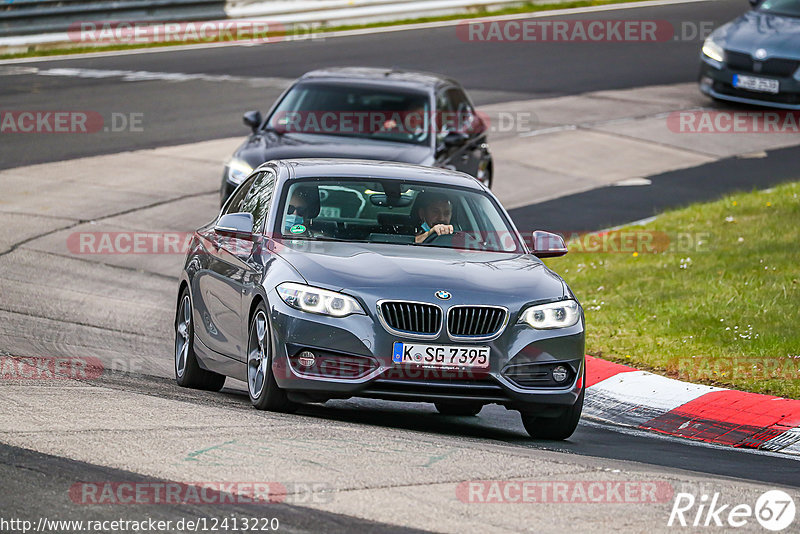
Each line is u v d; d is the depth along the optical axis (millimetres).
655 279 47812
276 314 27188
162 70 92562
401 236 30547
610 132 80500
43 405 25531
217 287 31203
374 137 53562
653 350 38938
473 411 34156
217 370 31266
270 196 31594
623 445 29375
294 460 21984
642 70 100188
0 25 96875
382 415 31594
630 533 18875
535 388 27672
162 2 103438
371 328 26812
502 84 92875
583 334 28516
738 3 128250
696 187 68188
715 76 83250
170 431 23766
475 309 27297
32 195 61125
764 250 50750
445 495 20312
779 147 77438
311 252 28844
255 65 94750
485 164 62375
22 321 40000
